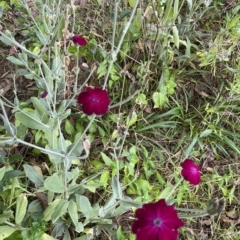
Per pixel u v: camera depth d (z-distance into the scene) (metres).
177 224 0.18
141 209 0.18
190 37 0.40
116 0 0.26
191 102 0.38
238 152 0.34
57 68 0.29
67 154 0.23
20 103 0.32
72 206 0.25
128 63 0.37
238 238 0.31
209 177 0.34
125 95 0.36
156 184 0.32
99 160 0.32
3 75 0.36
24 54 0.31
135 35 0.36
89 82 0.36
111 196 0.28
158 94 0.34
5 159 0.30
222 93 0.37
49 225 0.28
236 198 0.33
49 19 0.29
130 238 0.28
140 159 0.33
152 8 0.35
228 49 0.38
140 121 0.35
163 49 0.35
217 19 0.42
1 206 0.25
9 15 0.39
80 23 0.38
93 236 0.29
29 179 0.28
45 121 0.27
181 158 0.34
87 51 0.35
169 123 0.35
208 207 0.20
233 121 0.37
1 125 0.32
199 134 0.35
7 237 0.25
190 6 0.36
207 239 0.31
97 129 0.34
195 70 0.38
